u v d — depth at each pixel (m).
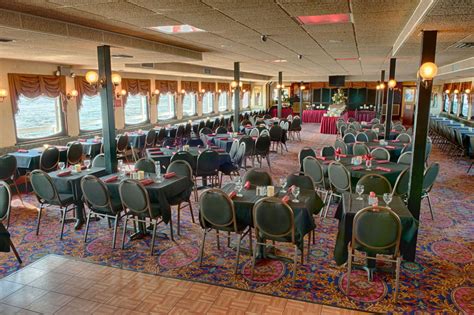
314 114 21.52
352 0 3.44
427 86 4.02
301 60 10.00
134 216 4.69
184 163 5.54
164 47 6.41
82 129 9.98
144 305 3.24
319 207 4.23
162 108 13.96
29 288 3.53
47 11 3.90
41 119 8.71
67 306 3.24
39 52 6.16
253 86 23.59
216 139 9.03
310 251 4.27
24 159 6.95
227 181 7.64
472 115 13.20
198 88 16.38
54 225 5.18
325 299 3.32
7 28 3.88
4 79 7.68
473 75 12.29
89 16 4.15
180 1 3.46
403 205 3.77
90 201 4.45
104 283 3.62
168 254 4.24
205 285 3.57
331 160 6.18
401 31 5.20
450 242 4.53
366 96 22.45
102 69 5.66
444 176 8.09
